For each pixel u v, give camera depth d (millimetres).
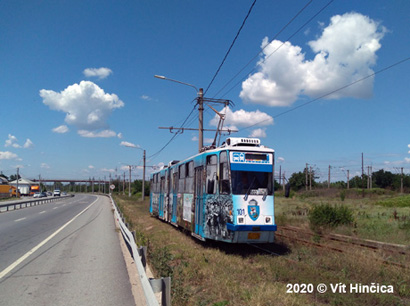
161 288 4789
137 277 8078
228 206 11219
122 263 9602
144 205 42875
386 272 8281
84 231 16828
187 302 6375
